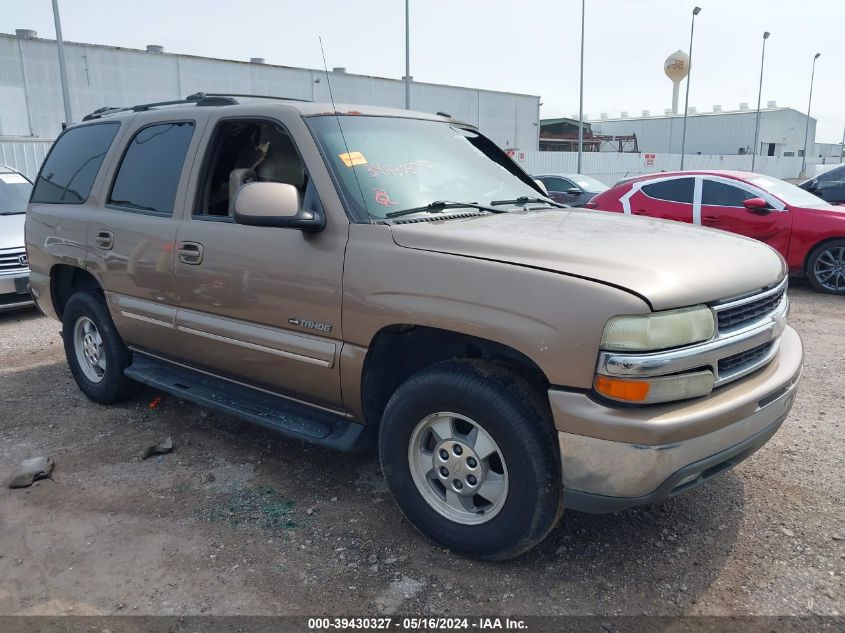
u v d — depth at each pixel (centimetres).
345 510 338
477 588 277
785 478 364
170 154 404
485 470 281
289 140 362
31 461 386
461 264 273
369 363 306
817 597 269
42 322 758
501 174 408
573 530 317
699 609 263
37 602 271
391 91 3931
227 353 365
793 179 5119
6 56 2769
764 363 288
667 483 248
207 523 327
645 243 287
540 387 283
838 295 853
